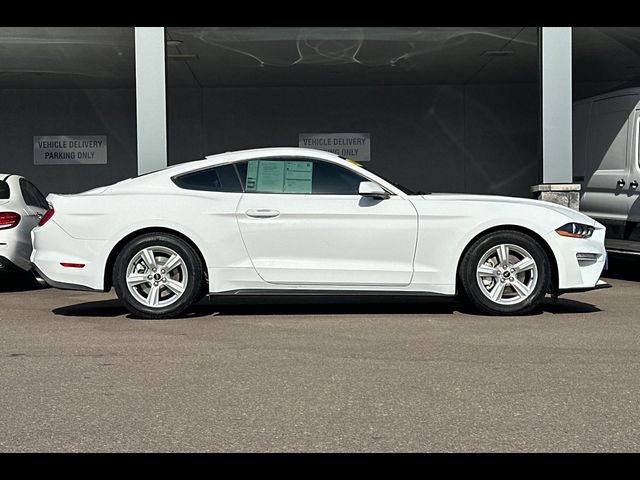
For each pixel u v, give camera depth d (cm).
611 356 568
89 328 701
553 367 535
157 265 746
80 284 745
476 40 1452
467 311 785
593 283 756
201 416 432
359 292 746
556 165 1127
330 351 591
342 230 740
